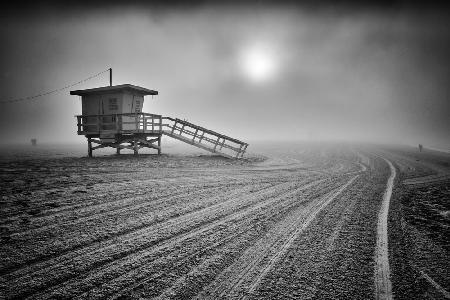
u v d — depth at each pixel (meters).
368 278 3.60
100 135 21.50
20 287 3.27
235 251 4.43
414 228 5.71
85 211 6.42
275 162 19.48
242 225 5.73
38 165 14.38
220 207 7.12
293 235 5.18
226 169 14.84
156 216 6.21
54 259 4.02
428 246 4.76
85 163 15.55
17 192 8.00
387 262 4.09
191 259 4.11
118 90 21.22
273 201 7.87
